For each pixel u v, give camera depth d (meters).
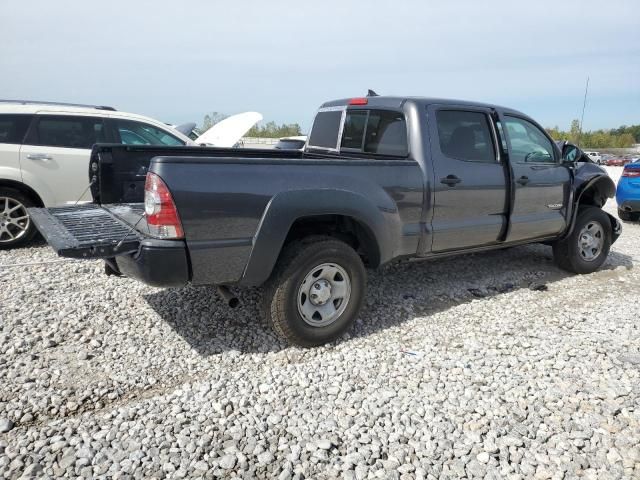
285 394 3.08
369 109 4.77
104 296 4.55
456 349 3.77
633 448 2.63
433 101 4.43
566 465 2.50
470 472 2.44
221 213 3.18
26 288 4.70
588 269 5.86
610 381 3.29
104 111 6.84
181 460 2.46
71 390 3.05
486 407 2.98
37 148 6.29
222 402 2.95
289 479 2.36
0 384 3.09
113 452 2.50
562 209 5.48
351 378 3.30
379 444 2.62
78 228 3.46
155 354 3.55
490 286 5.32
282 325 3.56
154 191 3.04
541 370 3.44
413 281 5.41
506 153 4.81
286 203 3.38
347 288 3.80
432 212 4.29
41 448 2.51
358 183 3.75
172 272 3.09
